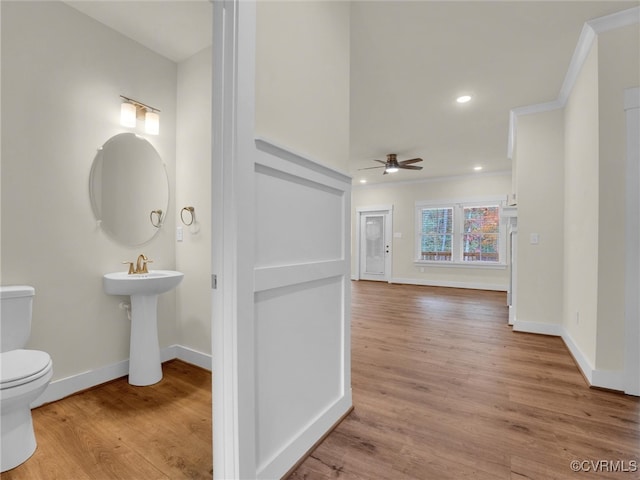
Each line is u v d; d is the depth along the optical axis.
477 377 2.42
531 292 3.55
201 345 2.58
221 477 1.17
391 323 4.00
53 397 2.03
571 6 2.08
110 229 2.35
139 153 2.52
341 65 1.89
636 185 2.13
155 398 2.09
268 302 1.33
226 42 1.18
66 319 2.12
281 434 1.39
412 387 2.25
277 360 1.38
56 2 2.07
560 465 1.47
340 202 1.86
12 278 1.89
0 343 1.72
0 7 1.85
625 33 2.16
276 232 1.37
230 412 1.15
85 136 2.21
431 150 5.21
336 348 1.82
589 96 2.43
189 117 2.67
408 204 7.69
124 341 2.42
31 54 1.96
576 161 2.82
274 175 1.36
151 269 2.59
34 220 1.98
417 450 1.57
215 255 1.19
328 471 1.43
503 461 1.49
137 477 1.39
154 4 2.12
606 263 2.22
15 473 1.41
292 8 1.50
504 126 4.17
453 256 7.17
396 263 7.83
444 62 2.74
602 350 2.23
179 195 2.73
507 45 2.50
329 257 1.75
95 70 2.26
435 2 2.04
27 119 1.95
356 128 4.25
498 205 6.71
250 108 1.21
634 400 2.07
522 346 3.12
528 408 1.97
